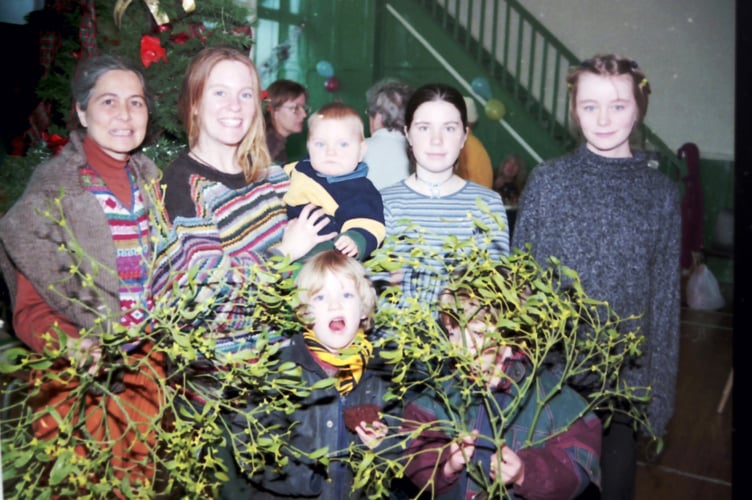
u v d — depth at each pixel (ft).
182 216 5.82
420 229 5.49
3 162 7.56
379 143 7.93
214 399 5.41
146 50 7.04
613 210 6.44
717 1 18.04
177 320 4.88
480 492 5.36
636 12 18.58
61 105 7.26
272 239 6.15
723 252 17.70
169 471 4.94
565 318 4.92
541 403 5.16
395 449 5.49
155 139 7.12
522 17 19.56
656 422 6.52
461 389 5.09
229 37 7.41
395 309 5.01
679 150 18.13
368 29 18.42
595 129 6.48
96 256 5.76
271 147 9.16
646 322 6.49
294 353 5.67
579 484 5.44
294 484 5.56
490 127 19.83
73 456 4.43
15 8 9.68
